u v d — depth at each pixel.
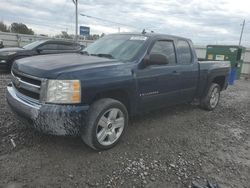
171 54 5.19
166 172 3.54
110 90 3.90
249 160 4.17
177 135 4.87
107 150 3.96
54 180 3.14
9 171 3.23
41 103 3.40
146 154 3.98
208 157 4.11
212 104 6.78
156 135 4.76
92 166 3.50
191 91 5.80
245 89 11.68
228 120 6.21
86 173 3.33
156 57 4.45
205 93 6.47
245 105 8.08
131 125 5.12
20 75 3.77
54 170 3.33
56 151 3.79
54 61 3.86
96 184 3.14
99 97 3.91
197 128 5.38
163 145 4.36
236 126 5.81
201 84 6.12
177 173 3.54
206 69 6.15
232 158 4.18
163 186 3.23
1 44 19.92
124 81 4.04
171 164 3.75
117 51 4.67
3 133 4.19
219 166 3.86
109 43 5.05
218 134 5.17
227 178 3.56
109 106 3.80
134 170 3.50
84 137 3.72
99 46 5.11
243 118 6.53
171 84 5.07
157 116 5.87
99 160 3.66
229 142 4.82
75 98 3.46
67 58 4.15
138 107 4.50
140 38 4.83
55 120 3.35
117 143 4.15
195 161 3.93
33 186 3.00
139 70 4.34
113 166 3.55
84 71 3.60
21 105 3.58
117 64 4.08
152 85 4.61
